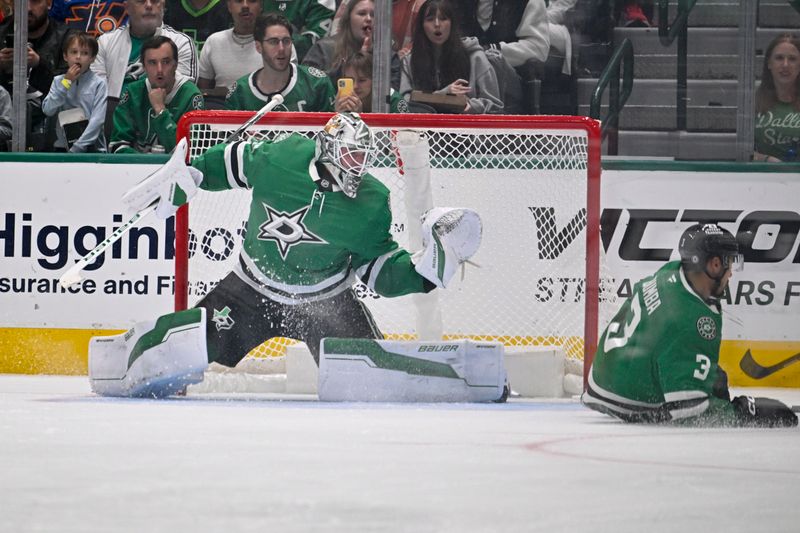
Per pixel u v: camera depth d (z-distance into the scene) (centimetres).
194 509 528
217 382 1611
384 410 1244
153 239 2039
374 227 1447
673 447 850
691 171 2014
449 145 1781
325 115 1666
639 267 2019
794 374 2002
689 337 1048
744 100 2072
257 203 1453
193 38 2155
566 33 2197
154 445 807
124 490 586
